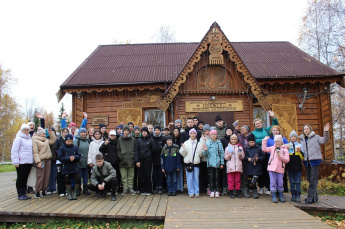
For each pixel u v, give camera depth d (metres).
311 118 12.53
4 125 40.41
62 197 8.39
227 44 10.72
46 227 6.62
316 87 12.64
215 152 8.23
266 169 8.52
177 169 8.45
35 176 8.57
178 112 11.47
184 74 10.56
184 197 8.22
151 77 12.35
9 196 8.67
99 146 8.70
